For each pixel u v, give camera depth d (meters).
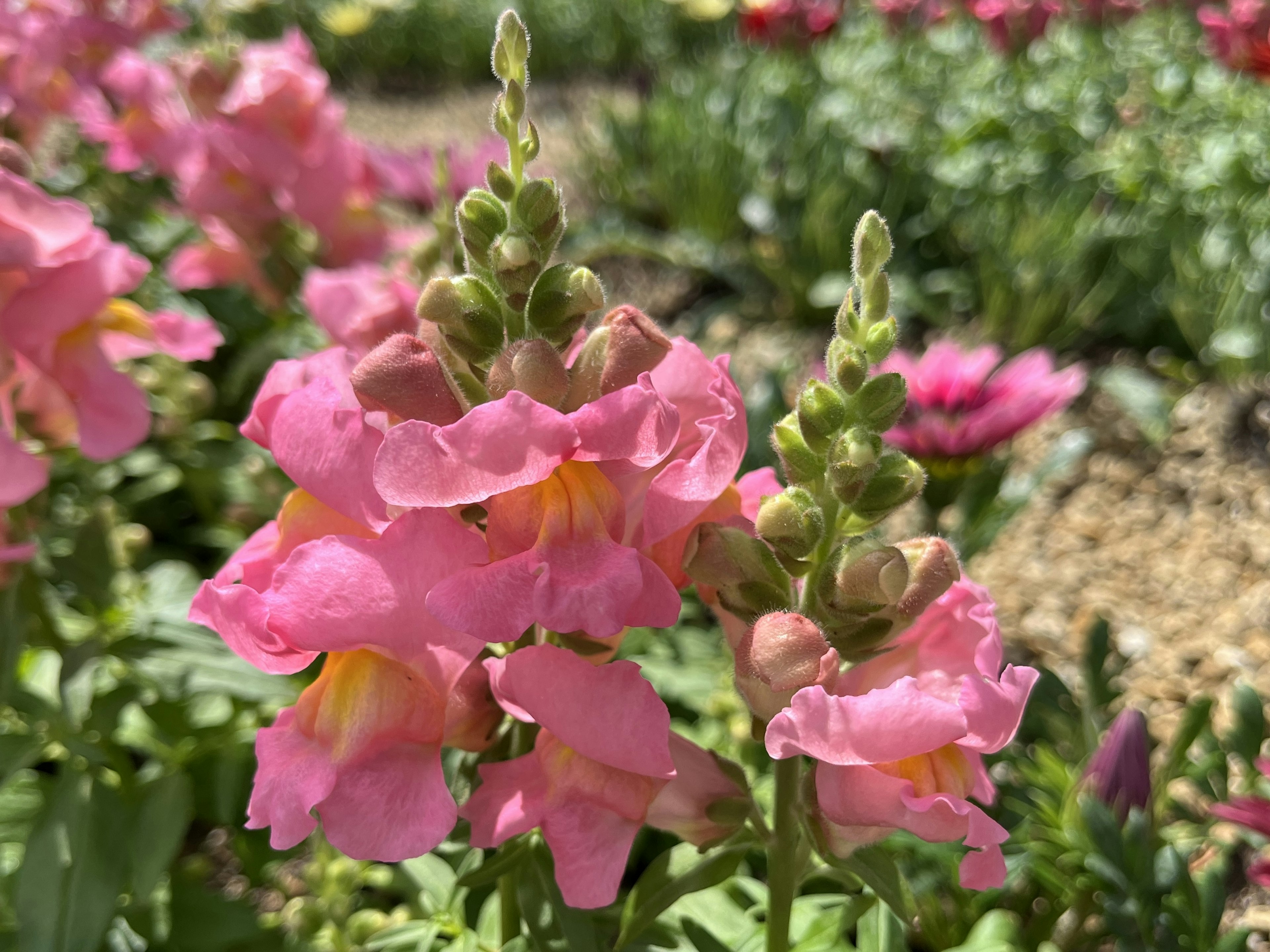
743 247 0.67
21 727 0.26
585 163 0.81
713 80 0.76
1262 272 0.50
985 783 0.13
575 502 0.13
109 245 0.21
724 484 0.13
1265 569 0.42
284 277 0.35
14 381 0.22
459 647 0.13
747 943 0.20
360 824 0.12
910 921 0.14
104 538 0.25
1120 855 0.22
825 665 0.13
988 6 0.62
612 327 0.14
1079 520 0.45
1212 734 0.27
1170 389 0.52
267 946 0.26
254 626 0.13
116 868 0.23
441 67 1.35
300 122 0.33
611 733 0.13
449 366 0.15
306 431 0.13
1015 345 0.56
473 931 0.21
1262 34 0.53
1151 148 0.56
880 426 0.13
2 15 0.33
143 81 0.37
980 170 0.61
